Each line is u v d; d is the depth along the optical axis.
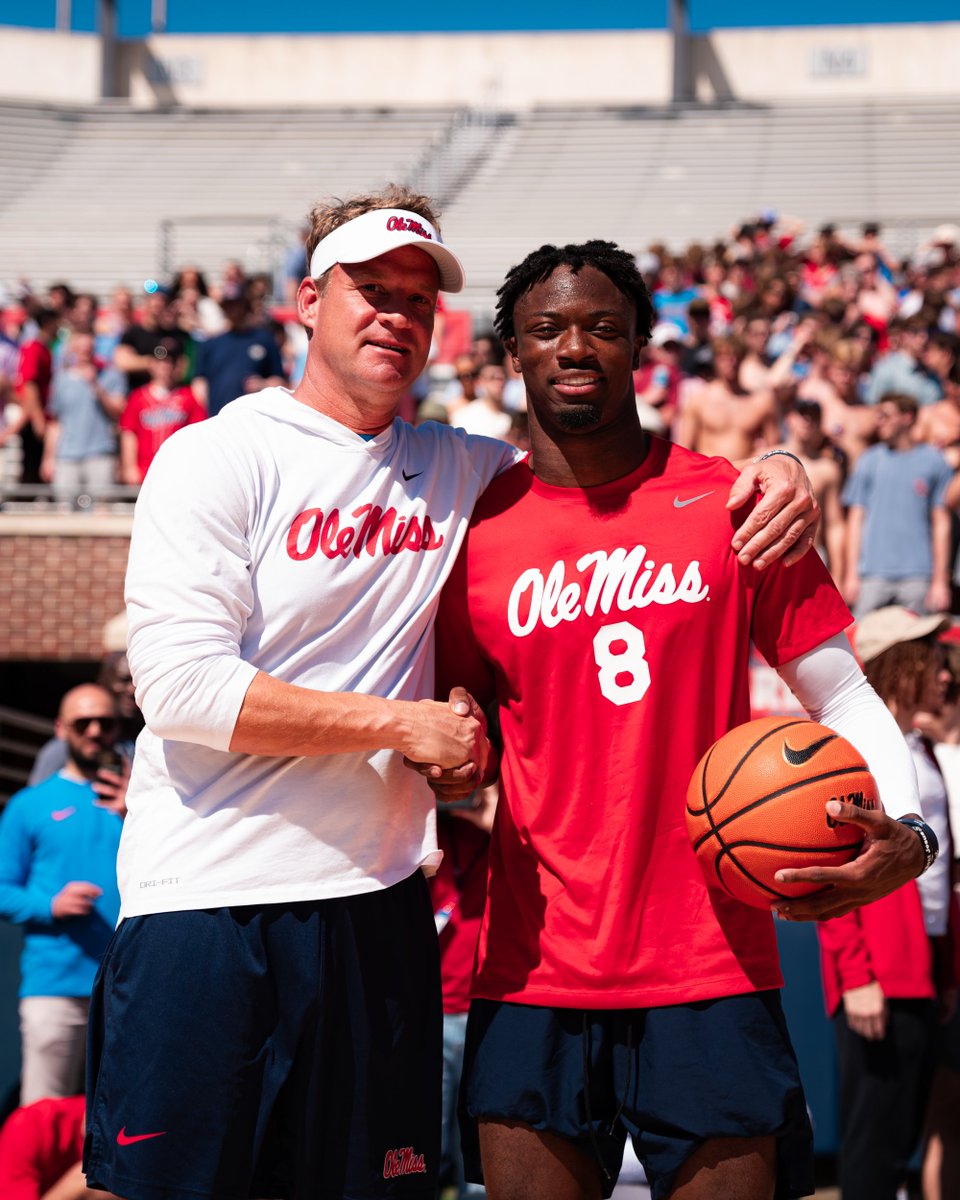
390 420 2.91
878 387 10.12
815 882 2.52
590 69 28.69
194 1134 2.65
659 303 13.51
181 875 2.72
